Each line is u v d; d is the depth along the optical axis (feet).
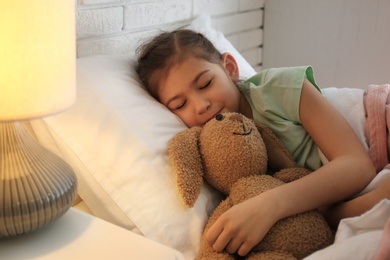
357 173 3.22
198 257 3.00
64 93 2.53
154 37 4.13
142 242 2.73
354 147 3.36
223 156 3.15
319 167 3.62
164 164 3.20
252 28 6.33
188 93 3.64
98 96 3.33
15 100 2.34
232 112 3.47
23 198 2.53
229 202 3.14
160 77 3.72
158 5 4.75
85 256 2.61
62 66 2.49
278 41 6.46
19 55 2.31
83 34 4.11
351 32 5.93
